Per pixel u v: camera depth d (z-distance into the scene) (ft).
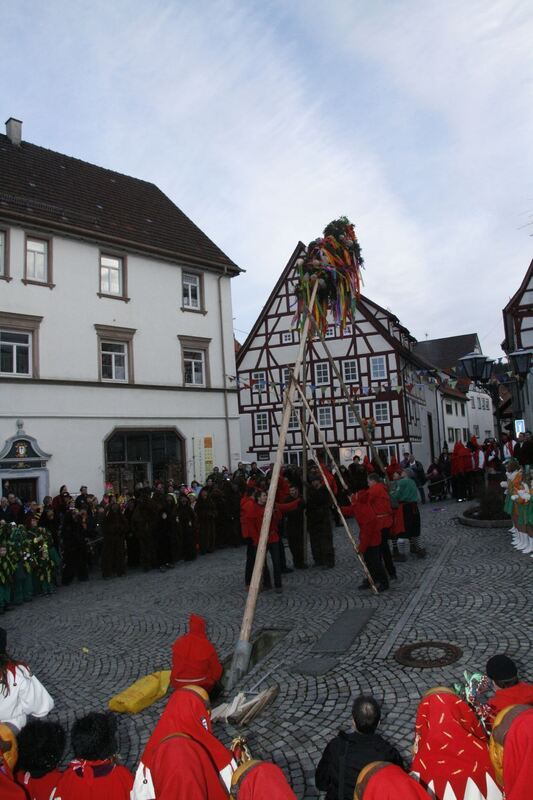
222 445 80.79
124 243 72.69
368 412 114.83
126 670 22.44
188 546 45.96
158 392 74.38
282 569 36.40
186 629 26.81
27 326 63.62
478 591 26.53
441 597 26.40
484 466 65.16
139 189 89.15
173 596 33.96
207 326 81.82
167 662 22.80
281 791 8.63
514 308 83.25
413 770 10.39
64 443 64.90
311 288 31.81
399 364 113.09
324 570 35.88
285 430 26.89
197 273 82.12
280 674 19.98
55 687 21.38
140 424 71.97
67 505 50.08
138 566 46.93
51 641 27.12
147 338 74.54
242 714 16.49
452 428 160.86
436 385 113.19
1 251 63.10
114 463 69.67
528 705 10.00
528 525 32.58
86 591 38.65
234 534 51.44
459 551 35.88
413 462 68.28
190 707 11.01
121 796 10.04
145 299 75.05
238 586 34.73
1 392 60.70
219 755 10.46
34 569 38.09
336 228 31.91
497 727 9.56
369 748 9.44
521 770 8.73
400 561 35.14
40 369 64.03
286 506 32.48
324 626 24.54
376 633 22.75
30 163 76.84
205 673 17.84
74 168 82.69
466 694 11.99
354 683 18.34
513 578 27.94
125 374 72.33
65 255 67.82
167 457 74.90
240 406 124.06
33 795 10.41
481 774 9.78
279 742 15.40
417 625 22.98
